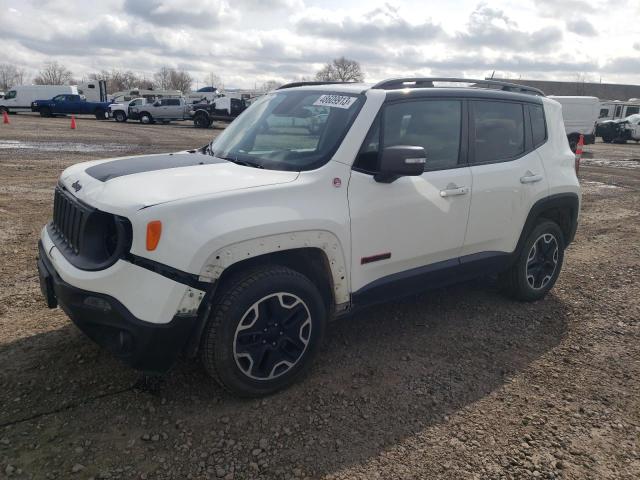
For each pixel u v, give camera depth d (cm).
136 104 3591
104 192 298
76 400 307
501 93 440
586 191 1180
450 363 372
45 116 3866
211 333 290
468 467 269
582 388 347
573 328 438
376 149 350
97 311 279
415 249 375
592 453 284
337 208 326
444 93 396
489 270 442
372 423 301
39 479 247
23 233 656
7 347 362
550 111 485
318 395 325
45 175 1120
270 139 374
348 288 343
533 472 268
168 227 271
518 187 436
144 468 258
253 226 286
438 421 305
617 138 2970
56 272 307
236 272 303
